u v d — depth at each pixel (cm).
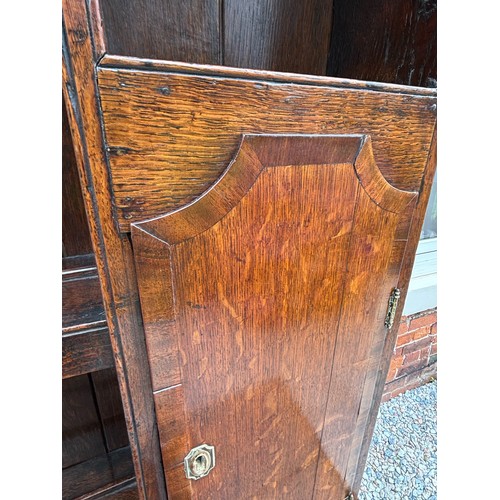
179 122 34
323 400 64
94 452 83
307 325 55
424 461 131
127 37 58
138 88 32
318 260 51
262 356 52
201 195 38
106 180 34
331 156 45
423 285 137
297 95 39
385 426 145
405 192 55
